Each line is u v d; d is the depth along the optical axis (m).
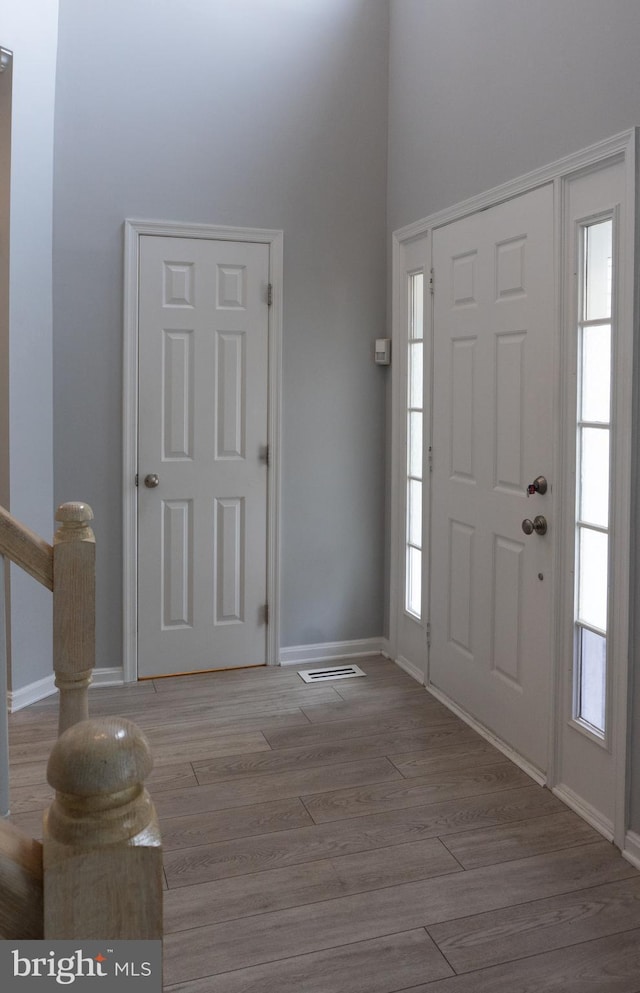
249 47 3.69
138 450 3.65
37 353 3.39
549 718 2.71
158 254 3.61
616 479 2.32
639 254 2.21
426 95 3.50
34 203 3.33
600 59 2.35
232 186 3.70
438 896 2.13
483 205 3.03
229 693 3.59
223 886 2.16
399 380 3.90
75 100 3.43
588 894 2.14
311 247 3.86
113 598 3.67
